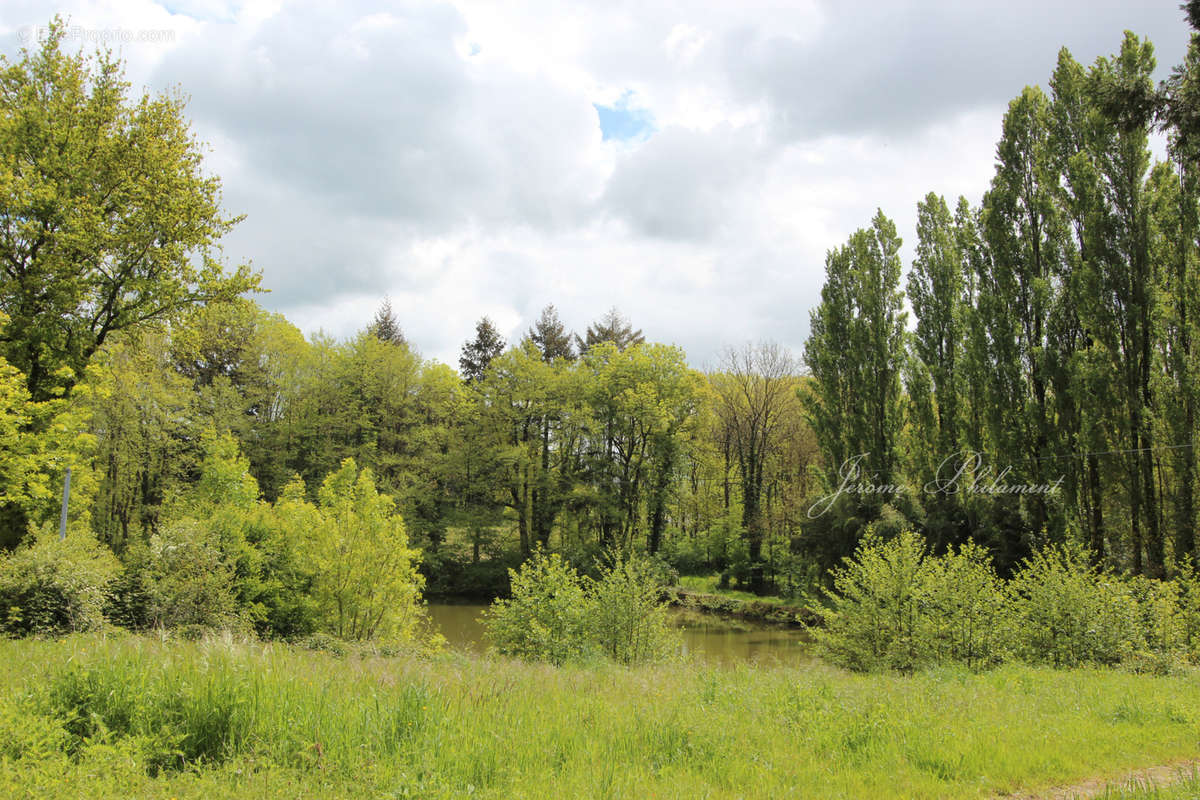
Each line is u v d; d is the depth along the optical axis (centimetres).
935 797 534
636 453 4325
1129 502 2334
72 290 1845
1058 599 1633
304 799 413
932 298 3359
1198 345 2239
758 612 3450
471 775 488
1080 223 2544
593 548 4075
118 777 412
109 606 1321
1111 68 2403
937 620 1652
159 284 1994
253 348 4006
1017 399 2719
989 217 2880
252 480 2116
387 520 1908
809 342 3762
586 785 486
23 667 664
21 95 1897
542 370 4281
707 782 521
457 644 2506
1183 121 952
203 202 2064
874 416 3381
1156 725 855
